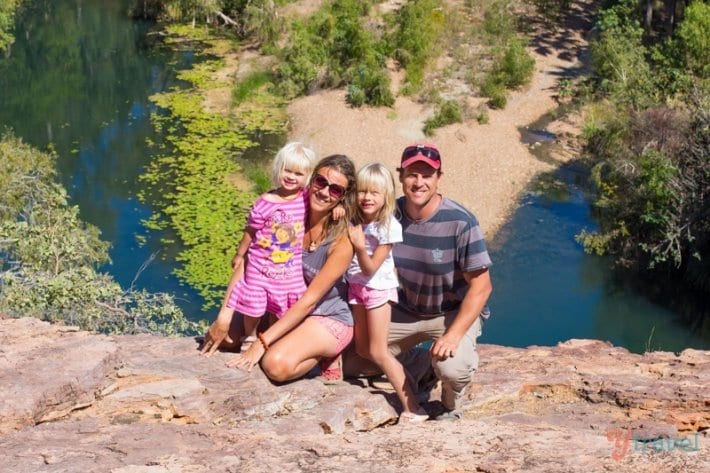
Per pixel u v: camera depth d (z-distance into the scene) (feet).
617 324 69.36
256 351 16.57
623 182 85.25
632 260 77.05
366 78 104.53
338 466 13.69
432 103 104.32
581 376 18.53
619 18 116.37
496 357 20.18
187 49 126.93
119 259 74.13
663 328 69.05
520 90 108.47
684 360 19.83
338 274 16.11
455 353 16.05
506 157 95.30
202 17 136.77
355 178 15.88
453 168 94.02
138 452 13.97
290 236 16.39
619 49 107.86
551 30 122.72
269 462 13.76
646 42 118.21
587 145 96.94
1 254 42.14
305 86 109.60
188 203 84.84
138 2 143.43
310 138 99.71
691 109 85.71
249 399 15.84
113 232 78.69
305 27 119.65
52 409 15.23
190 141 98.84
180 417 15.56
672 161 79.20
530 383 18.21
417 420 16.52
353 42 110.01
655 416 16.89
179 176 90.53
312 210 16.28
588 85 108.06
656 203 77.20
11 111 107.55
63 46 129.49
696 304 71.67
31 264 37.96
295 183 16.38
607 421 16.70
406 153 15.66
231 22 132.77
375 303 16.21
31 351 16.72
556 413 17.29
